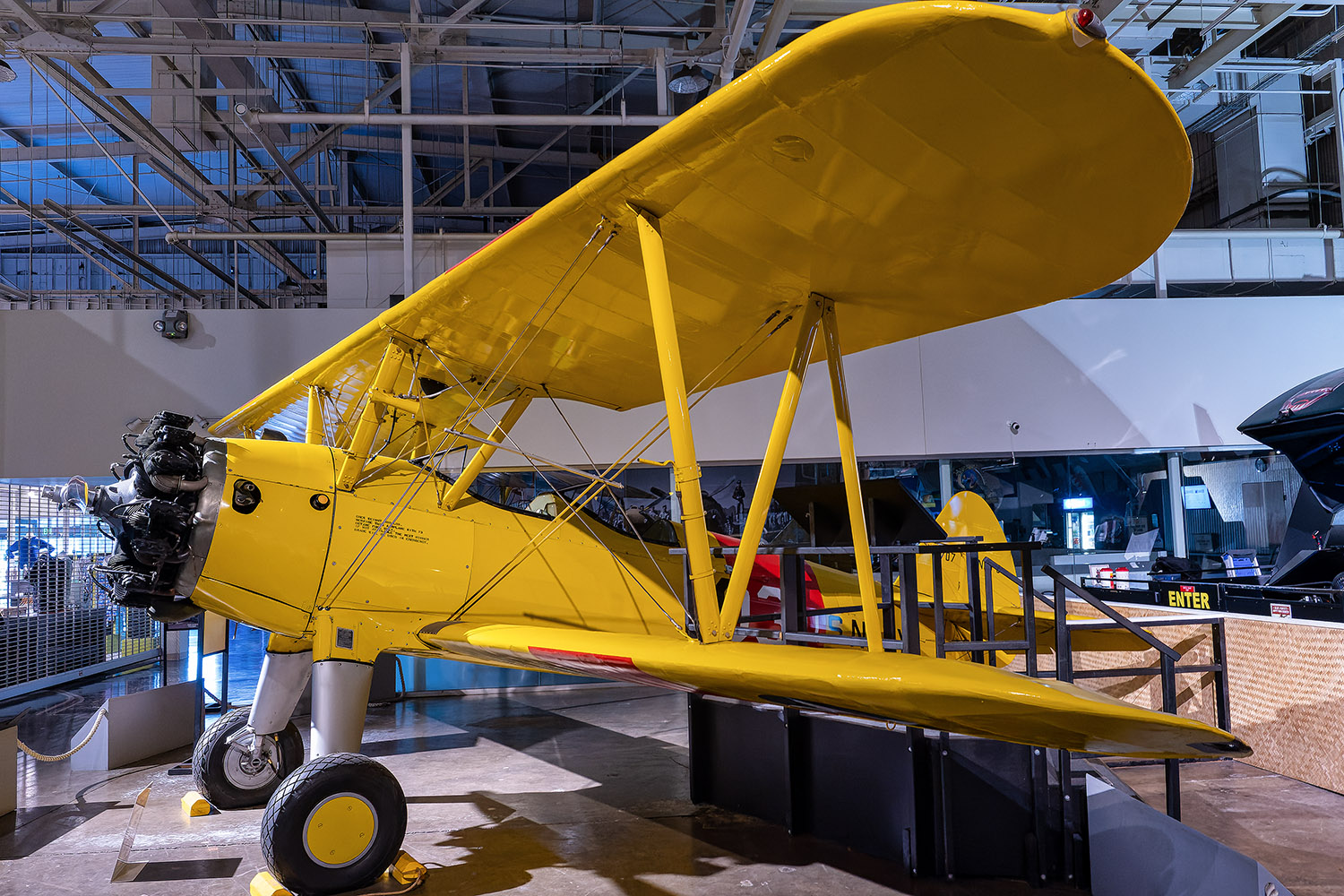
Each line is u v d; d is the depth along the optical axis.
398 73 8.80
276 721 3.50
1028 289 2.87
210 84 8.30
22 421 7.01
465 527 3.51
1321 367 7.90
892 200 2.27
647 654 2.23
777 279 2.81
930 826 2.89
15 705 6.24
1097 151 1.96
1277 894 1.84
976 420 7.66
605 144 10.63
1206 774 3.97
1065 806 2.78
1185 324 7.84
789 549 3.29
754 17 8.03
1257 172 9.33
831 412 7.61
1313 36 8.79
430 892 2.82
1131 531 8.00
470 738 5.25
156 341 7.19
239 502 3.11
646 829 3.42
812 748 3.32
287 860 2.71
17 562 6.64
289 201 11.21
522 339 3.36
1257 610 4.70
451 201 12.55
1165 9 7.35
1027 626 2.83
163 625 5.24
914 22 1.60
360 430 3.29
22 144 9.73
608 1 7.77
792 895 2.73
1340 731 3.61
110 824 3.61
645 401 4.27
